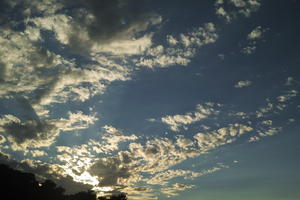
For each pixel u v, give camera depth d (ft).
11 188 300.20
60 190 361.10
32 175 341.62
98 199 381.60
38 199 319.06
